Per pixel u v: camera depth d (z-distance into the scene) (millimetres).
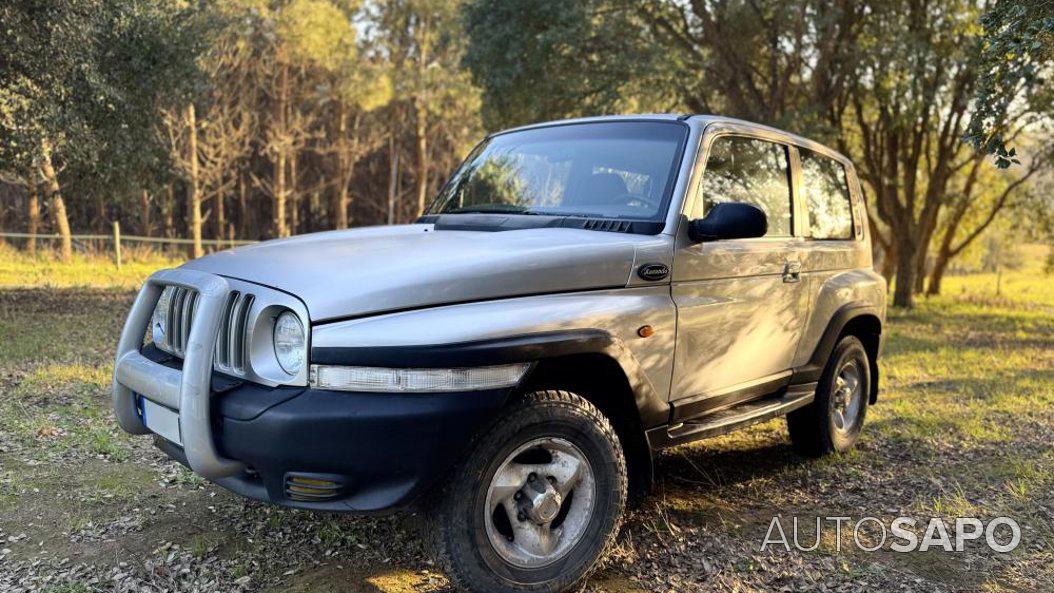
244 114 31438
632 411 3201
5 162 10344
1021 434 5773
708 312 3582
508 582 2840
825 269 4598
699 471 4660
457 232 3566
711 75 16203
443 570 2775
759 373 4078
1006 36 4285
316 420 2539
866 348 5324
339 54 30609
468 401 2646
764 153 4246
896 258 20391
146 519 3635
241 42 27234
